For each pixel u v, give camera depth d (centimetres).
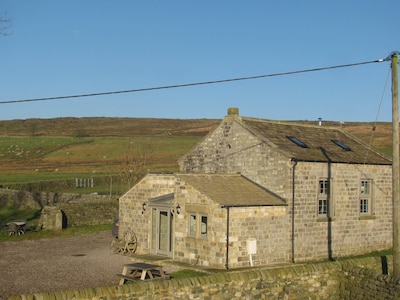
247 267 2289
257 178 2606
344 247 2703
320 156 2617
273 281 1786
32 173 7606
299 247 2503
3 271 2192
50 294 1409
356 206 2772
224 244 2248
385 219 2925
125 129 15250
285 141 2673
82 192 5744
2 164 8875
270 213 2409
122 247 2697
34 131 15225
